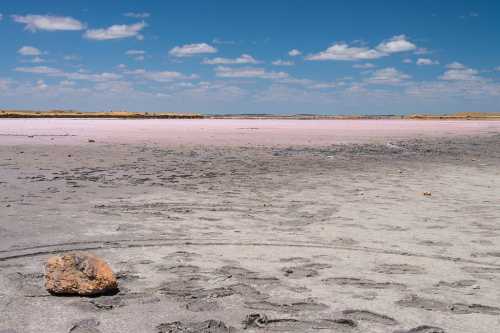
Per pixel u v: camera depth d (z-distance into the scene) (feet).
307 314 13.20
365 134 109.81
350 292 14.80
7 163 45.91
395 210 26.48
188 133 105.60
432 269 17.01
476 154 62.08
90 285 14.17
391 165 48.42
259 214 25.34
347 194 31.35
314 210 26.43
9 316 12.80
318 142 81.35
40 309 13.26
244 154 58.54
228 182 36.01
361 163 50.01
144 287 15.01
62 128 121.29
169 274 16.20
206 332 12.12
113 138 85.20
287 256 18.30
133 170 42.27
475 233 21.74
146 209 26.25
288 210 26.35
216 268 16.85
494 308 13.76
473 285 15.52
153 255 18.26
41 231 21.29
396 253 18.80
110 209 26.09
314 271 16.67
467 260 18.03
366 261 17.79
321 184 35.42
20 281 15.35
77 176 38.06
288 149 66.54
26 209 25.53
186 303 13.83
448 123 215.92
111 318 12.77
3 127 122.93
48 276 14.46
